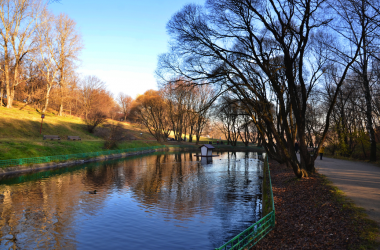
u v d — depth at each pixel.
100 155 47.72
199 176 30.33
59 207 17.12
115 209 16.92
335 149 44.06
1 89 63.59
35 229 13.41
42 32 57.91
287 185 17.16
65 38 63.72
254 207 17.47
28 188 22.20
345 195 12.06
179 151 73.81
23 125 48.66
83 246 11.57
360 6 16.20
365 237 7.47
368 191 12.95
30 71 69.25
